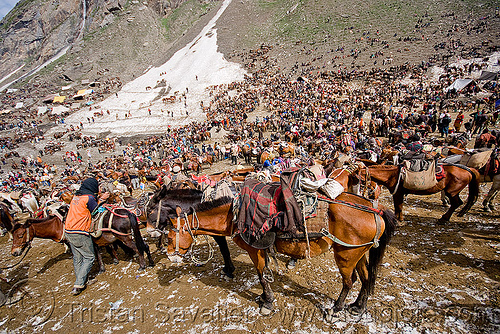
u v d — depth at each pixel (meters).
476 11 53.78
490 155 6.58
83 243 5.48
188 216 4.46
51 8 124.69
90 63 87.75
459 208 7.44
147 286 5.50
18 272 6.71
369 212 3.83
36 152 42.16
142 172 16.34
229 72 64.44
